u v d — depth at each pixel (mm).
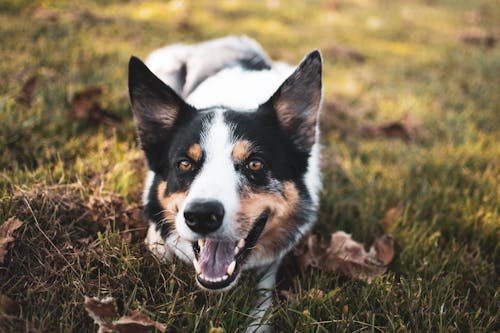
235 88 730
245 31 1635
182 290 578
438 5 2500
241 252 574
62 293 555
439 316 572
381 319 583
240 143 569
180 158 576
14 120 812
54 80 981
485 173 876
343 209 774
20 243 577
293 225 630
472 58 1583
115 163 781
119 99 955
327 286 622
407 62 1537
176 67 864
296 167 623
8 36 1166
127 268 582
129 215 674
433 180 865
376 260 670
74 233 621
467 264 664
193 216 516
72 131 849
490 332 574
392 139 1018
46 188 652
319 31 1806
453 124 1077
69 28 1308
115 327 498
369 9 2287
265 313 557
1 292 541
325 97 1126
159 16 1646
